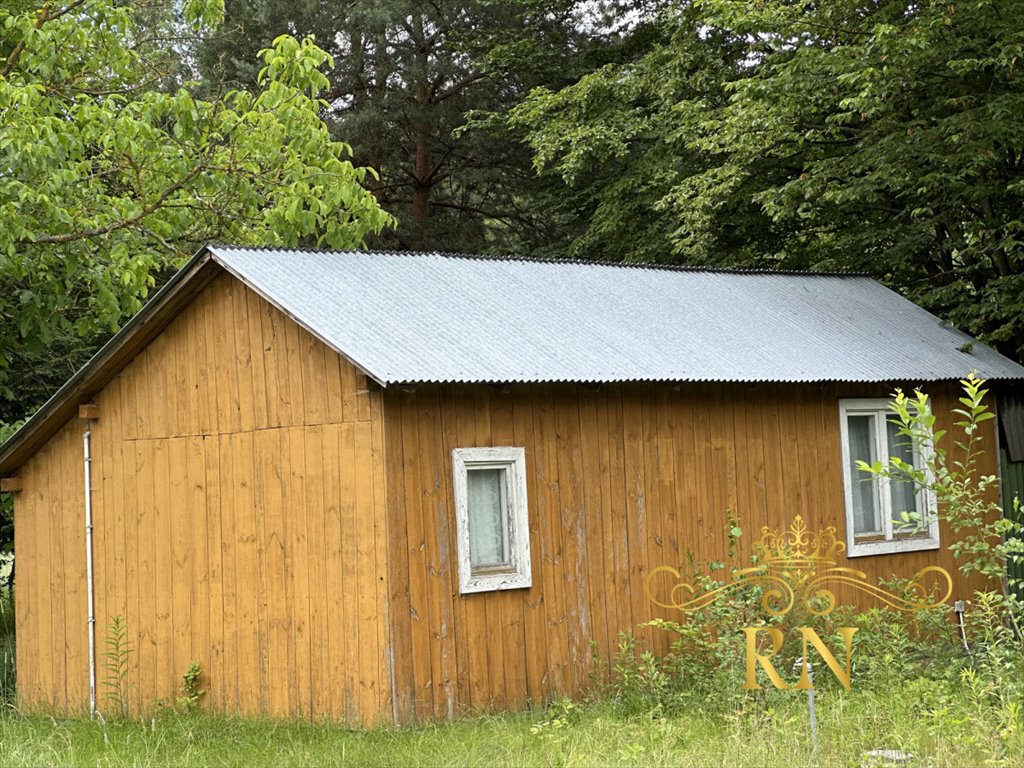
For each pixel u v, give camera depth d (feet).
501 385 39.19
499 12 99.91
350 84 98.17
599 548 41.88
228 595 41.86
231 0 93.97
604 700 40.04
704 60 83.46
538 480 40.68
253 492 41.16
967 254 68.28
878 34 59.57
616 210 85.81
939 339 55.36
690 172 84.53
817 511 48.03
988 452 54.39
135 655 45.03
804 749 30.91
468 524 39.01
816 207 71.36
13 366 66.80
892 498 50.85
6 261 51.44
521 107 89.76
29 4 63.26
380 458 37.29
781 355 47.65
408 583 37.29
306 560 39.40
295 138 59.77
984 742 29.91
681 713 37.37
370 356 36.58
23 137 52.11
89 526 46.78
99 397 46.50
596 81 86.07
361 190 60.29
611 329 45.11
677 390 44.57
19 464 49.55
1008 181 64.59
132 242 58.59
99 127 57.57
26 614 49.39
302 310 38.29
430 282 44.39
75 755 35.32
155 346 44.52
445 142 102.27
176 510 43.73
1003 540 54.08
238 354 41.78
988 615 38.68
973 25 60.39
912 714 33.78
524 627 39.75
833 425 49.14
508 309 44.09
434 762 31.40
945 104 62.28
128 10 63.31
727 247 82.23
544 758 31.71
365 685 37.45
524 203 108.47
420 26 101.19
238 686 41.45
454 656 37.99
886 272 71.87
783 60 70.28
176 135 59.26
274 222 59.06
